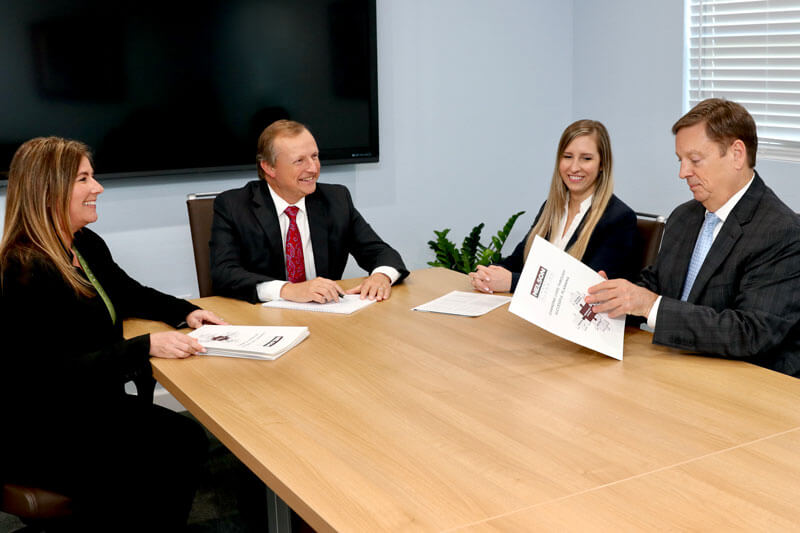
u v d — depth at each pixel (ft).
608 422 4.99
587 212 8.59
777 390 5.45
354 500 4.13
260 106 11.82
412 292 8.34
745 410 5.12
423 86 13.24
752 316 5.95
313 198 9.07
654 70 12.92
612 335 6.27
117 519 6.19
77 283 6.54
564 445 4.69
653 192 13.25
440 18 13.17
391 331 7.02
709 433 4.79
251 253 8.74
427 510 4.01
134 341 6.51
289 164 8.44
